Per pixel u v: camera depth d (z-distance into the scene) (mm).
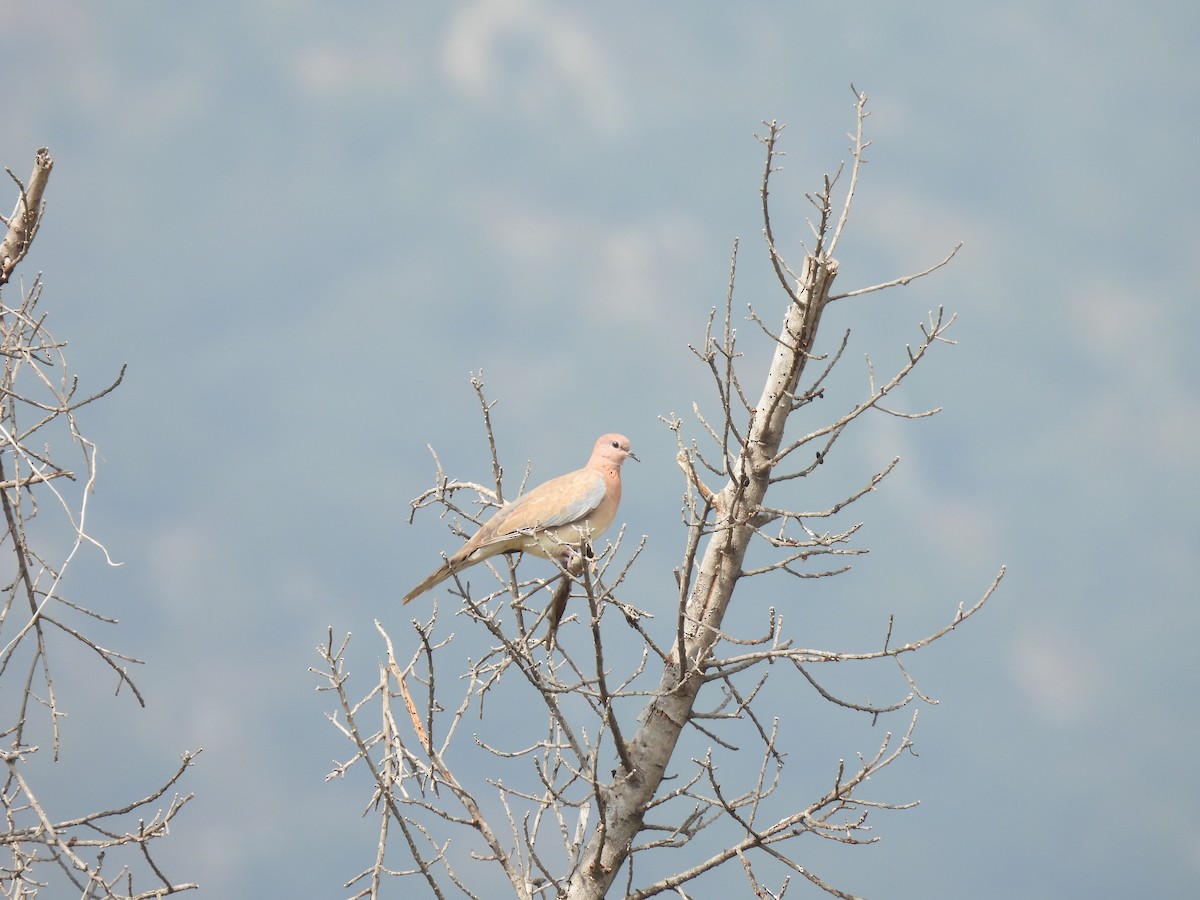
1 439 11047
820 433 14250
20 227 13469
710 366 12930
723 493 14883
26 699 11273
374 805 12477
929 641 13133
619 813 14188
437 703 13250
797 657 13516
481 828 13266
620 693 13008
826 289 14344
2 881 10570
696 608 14664
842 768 12930
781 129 13492
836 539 13836
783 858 13148
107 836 11273
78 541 11078
